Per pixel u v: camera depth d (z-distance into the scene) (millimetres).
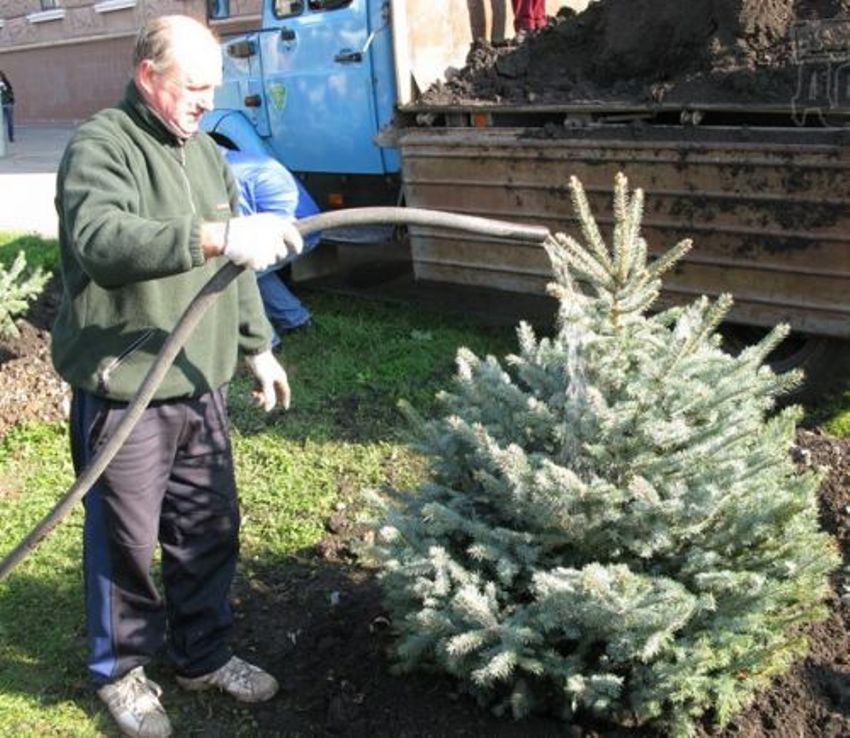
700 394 2785
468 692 3002
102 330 2711
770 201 4594
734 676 2863
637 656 2697
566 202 5262
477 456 3021
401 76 6043
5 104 18531
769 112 4625
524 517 2918
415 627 2877
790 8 4988
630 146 4930
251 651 3424
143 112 2660
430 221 2623
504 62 5996
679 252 2723
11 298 5871
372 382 5699
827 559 2846
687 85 4914
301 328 6555
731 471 2771
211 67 2646
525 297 6961
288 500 4430
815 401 5230
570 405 2824
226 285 2451
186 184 2760
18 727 3156
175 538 3080
